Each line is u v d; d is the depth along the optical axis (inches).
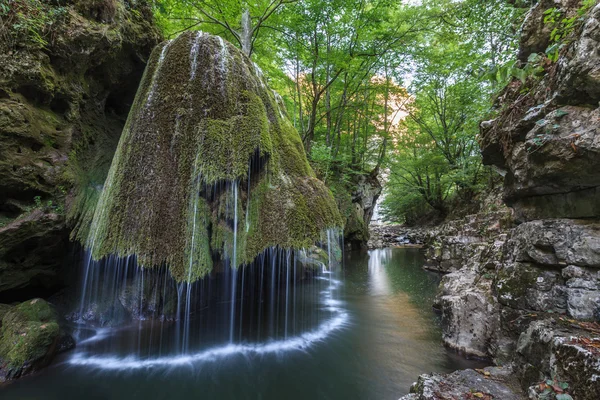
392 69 641.6
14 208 168.6
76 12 187.3
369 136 876.6
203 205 157.4
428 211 1056.2
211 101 168.7
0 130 157.1
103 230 153.5
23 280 176.9
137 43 230.1
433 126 851.4
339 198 643.5
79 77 201.5
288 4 454.9
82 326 191.6
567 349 85.4
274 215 171.8
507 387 102.7
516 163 141.3
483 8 298.4
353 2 489.4
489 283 184.7
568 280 114.2
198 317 230.2
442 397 95.4
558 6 149.4
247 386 145.0
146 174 157.1
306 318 242.2
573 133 103.7
